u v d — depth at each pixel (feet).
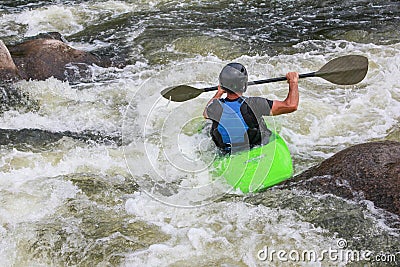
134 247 28.40
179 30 58.59
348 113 42.11
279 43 55.11
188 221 29.94
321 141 38.75
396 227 27.76
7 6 68.03
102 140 39.55
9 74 46.78
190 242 28.50
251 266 26.96
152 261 27.48
